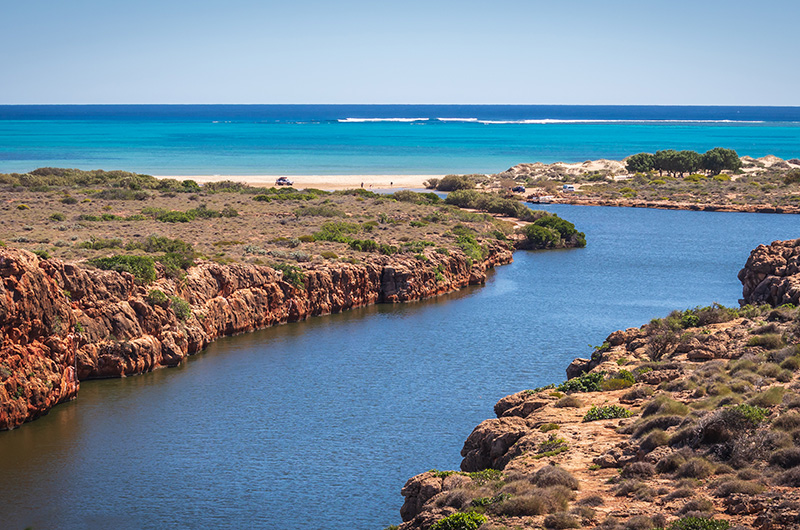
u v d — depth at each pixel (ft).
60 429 151.43
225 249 273.54
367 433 150.82
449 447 144.05
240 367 195.11
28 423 154.51
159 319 197.16
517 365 199.00
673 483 81.71
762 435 86.28
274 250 273.95
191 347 206.39
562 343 222.28
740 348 142.00
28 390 154.71
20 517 116.16
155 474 131.85
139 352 187.42
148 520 115.75
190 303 215.92
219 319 223.51
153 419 157.58
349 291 268.41
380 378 187.01
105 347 183.62
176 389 177.06
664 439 92.79
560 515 73.10
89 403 166.71
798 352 129.80
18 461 136.26
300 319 249.14
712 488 78.48
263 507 120.16
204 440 146.72
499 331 236.43
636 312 265.13
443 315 258.98
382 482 129.29
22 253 161.38
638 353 158.20
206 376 187.11
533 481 85.46
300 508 119.65
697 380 122.93
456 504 84.07
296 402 168.96
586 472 89.35
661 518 70.95
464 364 199.62
